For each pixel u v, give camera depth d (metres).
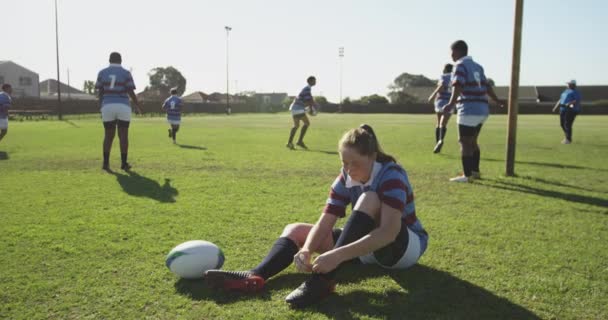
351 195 2.68
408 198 2.68
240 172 7.10
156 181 6.25
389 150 10.52
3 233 3.70
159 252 3.26
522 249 3.34
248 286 2.50
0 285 2.68
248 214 4.37
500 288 2.64
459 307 2.40
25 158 8.85
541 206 4.75
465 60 6.13
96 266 2.99
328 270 2.33
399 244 2.60
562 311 2.36
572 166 7.85
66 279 2.77
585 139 14.12
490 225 3.99
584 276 2.83
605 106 51.09
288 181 6.28
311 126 22.48
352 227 2.43
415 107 63.19
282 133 16.84
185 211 4.48
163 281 2.75
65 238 3.58
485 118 6.23
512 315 2.32
